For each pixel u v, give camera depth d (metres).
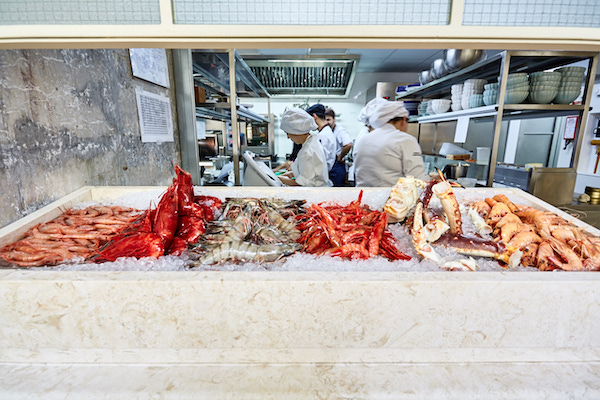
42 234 1.11
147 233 1.04
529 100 2.19
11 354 0.81
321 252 1.03
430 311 0.78
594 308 0.79
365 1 0.64
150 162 2.29
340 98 6.21
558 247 1.01
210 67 2.96
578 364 0.83
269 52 4.78
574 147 2.16
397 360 0.83
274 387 0.75
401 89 5.02
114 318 0.78
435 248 1.02
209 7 0.65
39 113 1.26
